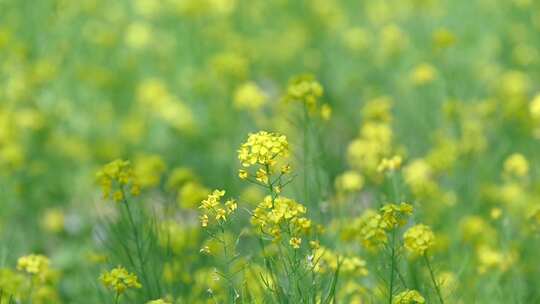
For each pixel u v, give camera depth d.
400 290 6.08
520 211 8.48
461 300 6.77
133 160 11.00
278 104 10.30
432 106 11.33
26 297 7.02
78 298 7.70
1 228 8.91
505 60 13.24
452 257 7.42
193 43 13.50
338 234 6.80
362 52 13.37
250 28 14.68
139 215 7.04
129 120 11.62
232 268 6.73
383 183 7.80
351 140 11.27
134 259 6.92
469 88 12.00
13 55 12.05
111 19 14.91
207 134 10.95
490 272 7.18
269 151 5.37
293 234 5.39
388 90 12.37
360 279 6.88
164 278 6.58
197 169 10.48
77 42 13.55
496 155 9.66
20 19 13.27
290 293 5.47
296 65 13.24
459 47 13.05
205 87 12.02
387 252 5.99
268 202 5.39
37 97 12.04
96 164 10.67
